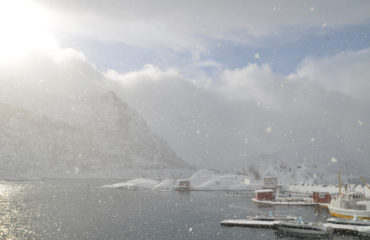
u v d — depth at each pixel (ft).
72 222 162.09
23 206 229.45
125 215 186.70
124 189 432.66
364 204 161.99
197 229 143.43
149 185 472.03
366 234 126.41
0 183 538.06
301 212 195.31
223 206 230.68
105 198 295.69
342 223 145.69
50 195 322.14
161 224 156.35
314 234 128.77
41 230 141.38
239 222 151.84
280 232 136.56
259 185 404.16
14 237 129.18
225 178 436.76
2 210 206.80
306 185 359.66
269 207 223.10
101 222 162.20
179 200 277.44
